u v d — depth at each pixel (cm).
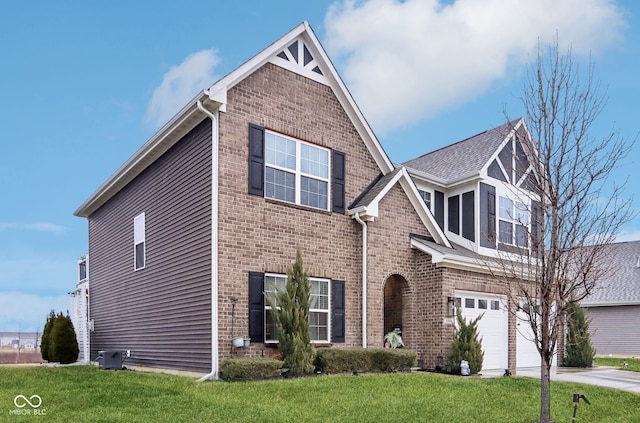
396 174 1593
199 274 1281
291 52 1449
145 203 1661
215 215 1237
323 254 1437
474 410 982
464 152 2116
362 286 1491
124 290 1778
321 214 1450
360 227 1530
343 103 1556
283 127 1398
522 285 971
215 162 1253
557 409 1054
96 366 1752
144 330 1590
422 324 1577
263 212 1324
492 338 1711
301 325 1246
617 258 3331
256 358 1184
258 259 1298
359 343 1470
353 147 1573
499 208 1927
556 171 920
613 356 2833
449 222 1959
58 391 1046
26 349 2673
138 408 878
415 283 1612
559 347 1941
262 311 1288
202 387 1066
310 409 907
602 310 3097
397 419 876
